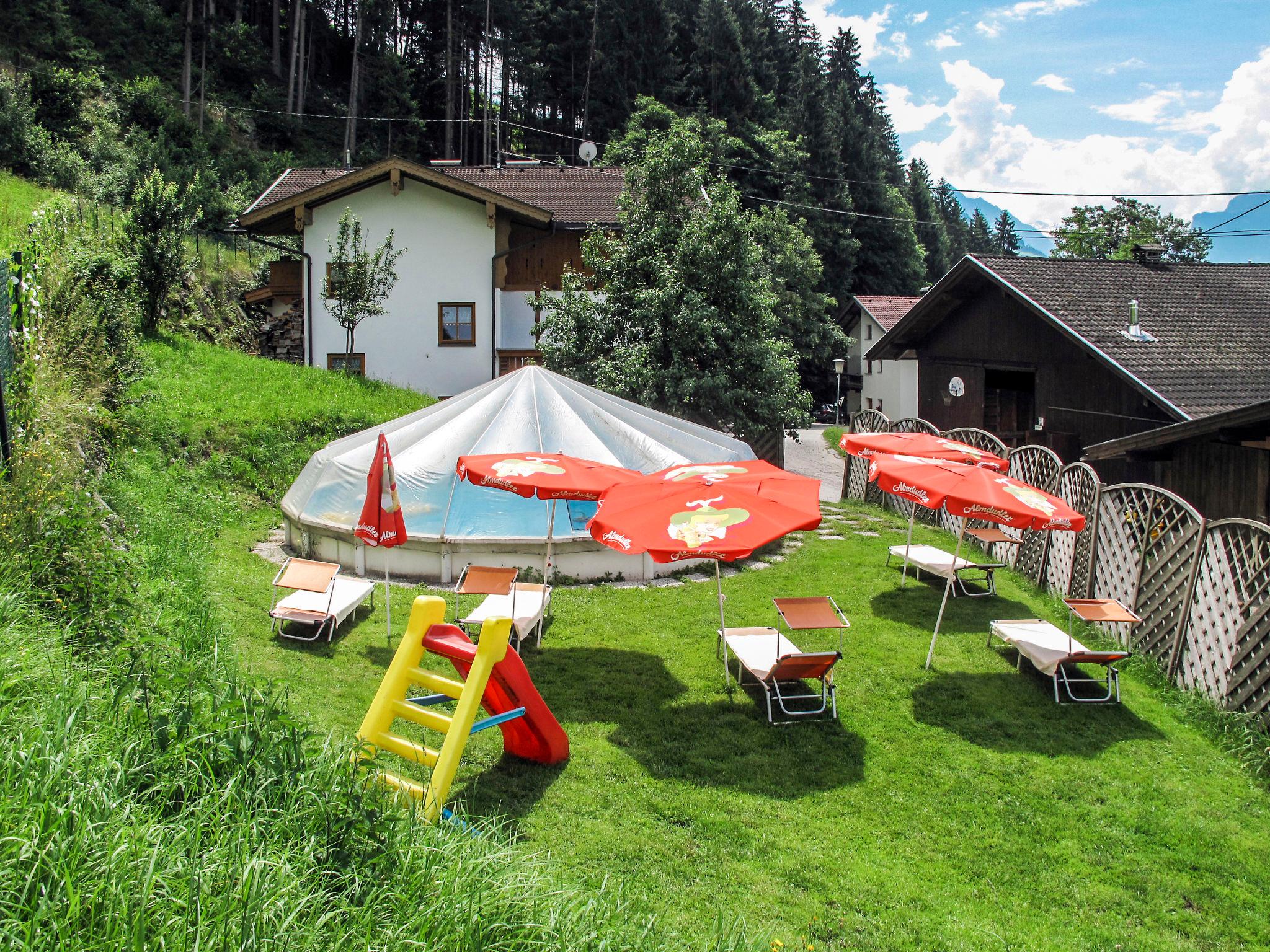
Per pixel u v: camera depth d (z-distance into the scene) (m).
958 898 5.82
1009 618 11.33
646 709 8.41
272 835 3.99
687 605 11.48
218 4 58.84
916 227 83.81
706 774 7.23
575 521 12.39
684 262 19.95
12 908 3.11
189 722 4.43
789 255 47.91
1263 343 16.72
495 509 12.38
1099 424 16.92
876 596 12.13
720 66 60.34
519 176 30.53
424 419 13.55
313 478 13.01
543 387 13.86
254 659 8.59
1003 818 6.81
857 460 19.83
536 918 4.10
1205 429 12.01
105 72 44.09
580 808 6.59
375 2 58.69
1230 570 8.51
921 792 7.13
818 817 6.70
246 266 31.44
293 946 3.35
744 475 8.88
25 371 9.15
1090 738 8.16
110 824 3.55
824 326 50.41
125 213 22.56
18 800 3.47
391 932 3.64
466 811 5.95
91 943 3.06
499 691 7.07
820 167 63.00
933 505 9.04
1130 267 20.62
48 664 4.79
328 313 25.03
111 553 6.73
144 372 16.31
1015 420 23.72
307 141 53.50
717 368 19.66
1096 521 11.09
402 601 11.17
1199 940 5.53
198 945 3.07
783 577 12.92
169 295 23.25
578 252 26.19
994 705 8.77
